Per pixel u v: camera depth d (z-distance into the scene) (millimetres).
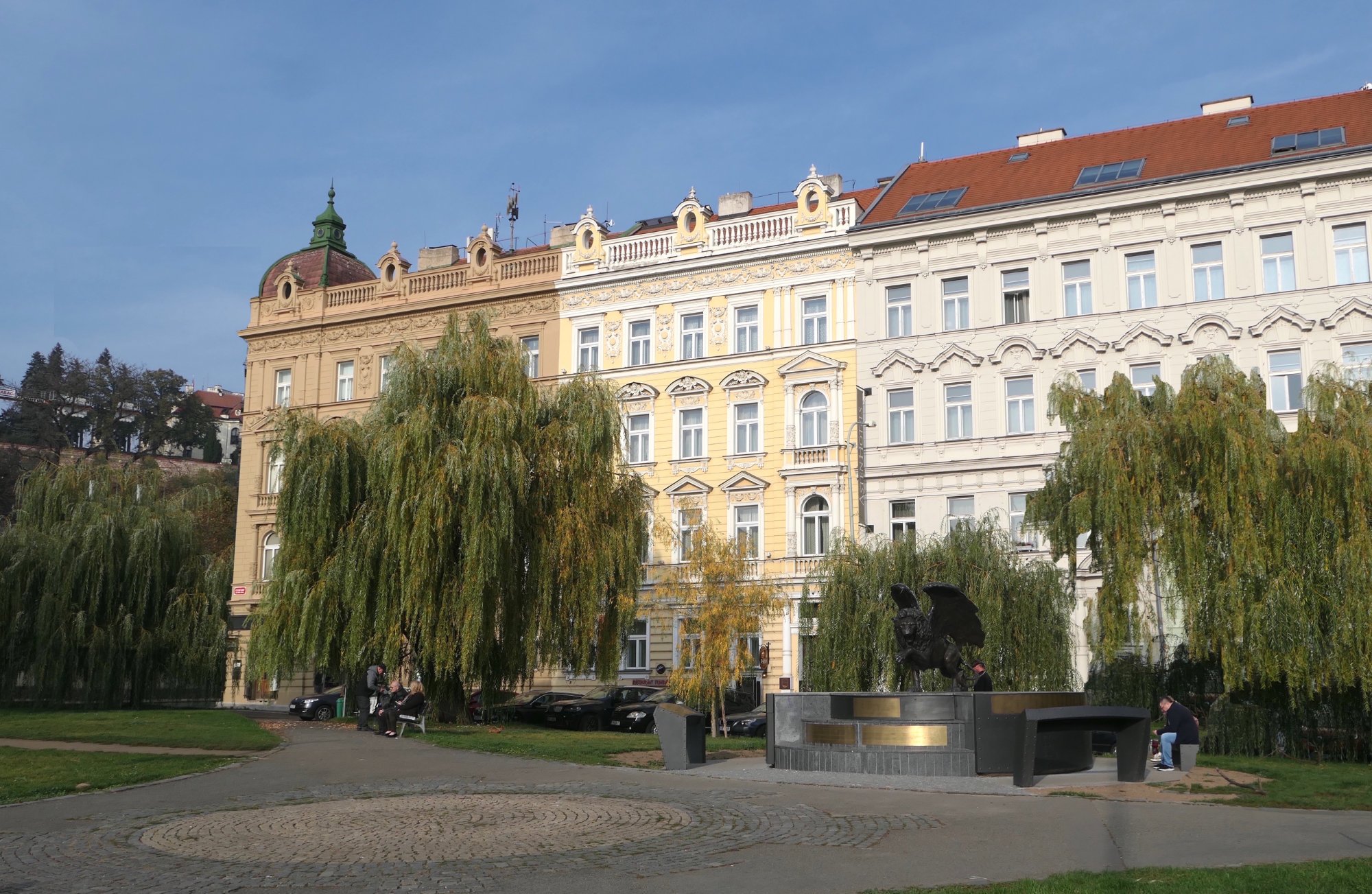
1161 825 13828
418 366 32781
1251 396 26172
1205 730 24547
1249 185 41312
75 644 39000
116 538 40688
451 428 31500
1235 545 24156
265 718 36938
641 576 34500
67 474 42844
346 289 58156
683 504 48781
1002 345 44406
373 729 30109
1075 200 43719
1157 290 42688
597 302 51906
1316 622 23031
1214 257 42219
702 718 21062
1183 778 18812
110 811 15453
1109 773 19688
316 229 63219
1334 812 15086
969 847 12516
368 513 31531
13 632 38875
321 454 32938
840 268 47656
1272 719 23969
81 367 100688
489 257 54906
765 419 48000
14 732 27828
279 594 32344
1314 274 40438
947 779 18438
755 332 49125
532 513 32031
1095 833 13305
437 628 30094
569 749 23438
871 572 33250
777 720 20750
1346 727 23594
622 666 48375
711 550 36688
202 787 18000
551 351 52562
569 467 32781
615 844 12773
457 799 16453
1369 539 22859
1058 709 17781
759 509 47562
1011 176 48219
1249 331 40906
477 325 33938
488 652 31109
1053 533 28656
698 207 50719
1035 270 44531
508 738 27078
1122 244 43281
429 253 62000
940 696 19766
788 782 18250
